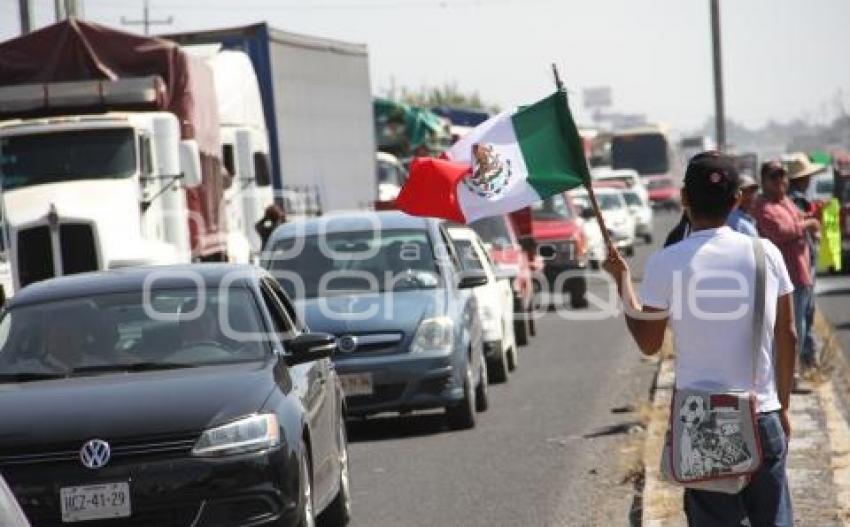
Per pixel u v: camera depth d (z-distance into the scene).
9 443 20.16
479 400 37.72
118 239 49.25
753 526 15.91
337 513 24.77
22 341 22.69
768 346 15.75
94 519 20.00
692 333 15.73
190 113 54.72
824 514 22.56
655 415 33.06
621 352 50.06
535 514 24.89
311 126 76.38
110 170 50.78
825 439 28.52
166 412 20.44
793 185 39.97
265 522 20.38
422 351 33.78
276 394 21.25
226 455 20.25
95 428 20.22
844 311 57.88
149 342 22.52
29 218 49.06
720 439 15.38
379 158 106.50
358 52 84.38
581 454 30.41
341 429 25.28
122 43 54.88
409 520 24.95
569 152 19.05
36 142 51.16
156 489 20.08
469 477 28.55
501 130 19.19
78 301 23.25
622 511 24.81
